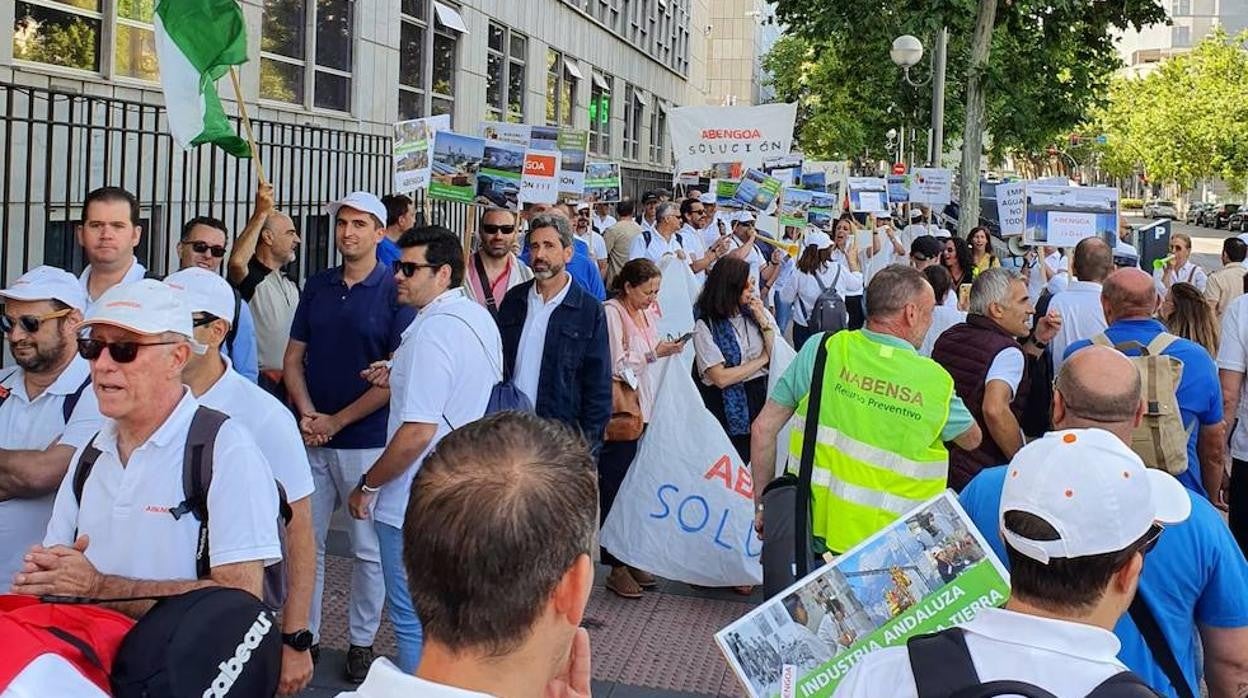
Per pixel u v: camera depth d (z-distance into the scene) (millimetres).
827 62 39562
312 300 5742
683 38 40031
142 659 2576
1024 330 5133
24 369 4047
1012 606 2268
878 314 4281
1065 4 22266
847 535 4105
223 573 3133
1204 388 5156
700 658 5941
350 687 5395
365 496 4805
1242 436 6566
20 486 3814
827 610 3121
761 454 4566
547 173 9914
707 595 6941
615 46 30016
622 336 6867
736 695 5488
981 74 22594
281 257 6945
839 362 4250
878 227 19375
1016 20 23703
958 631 2221
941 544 3131
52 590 2955
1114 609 2244
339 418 5496
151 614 2670
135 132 8750
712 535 6672
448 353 4586
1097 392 3418
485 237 7051
